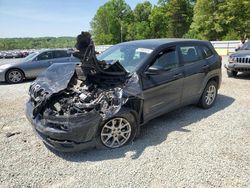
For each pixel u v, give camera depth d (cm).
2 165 341
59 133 340
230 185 294
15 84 967
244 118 507
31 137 432
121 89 377
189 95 509
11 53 3772
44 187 295
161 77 438
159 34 7206
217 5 4494
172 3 6366
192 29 4941
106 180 306
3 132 455
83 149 364
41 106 365
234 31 4322
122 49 493
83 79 387
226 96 683
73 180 308
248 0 4041
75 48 371
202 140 409
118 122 383
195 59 527
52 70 447
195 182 300
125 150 380
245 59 906
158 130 452
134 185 296
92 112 348
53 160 355
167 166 334
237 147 384
